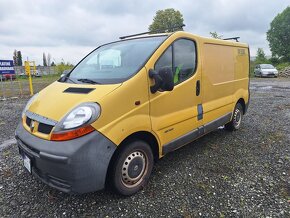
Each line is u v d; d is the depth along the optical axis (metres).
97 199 3.18
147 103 3.26
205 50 4.43
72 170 2.61
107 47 4.34
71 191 2.69
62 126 2.71
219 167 4.04
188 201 3.11
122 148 3.06
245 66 6.03
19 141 3.18
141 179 3.36
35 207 3.04
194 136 4.22
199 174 3.80
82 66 4.14
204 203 3.06
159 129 3.47
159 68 3.47
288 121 6.91
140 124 3.16
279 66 38.56
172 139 3.76
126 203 3.09
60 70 40.22
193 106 4.15
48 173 2.77
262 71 27.14
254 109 8.81
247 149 4.81
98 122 2.74
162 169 3.97
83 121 2.68
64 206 3.05
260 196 3.19
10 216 2.88
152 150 3.63
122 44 4.15
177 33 3.87
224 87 5.05
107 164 2.82
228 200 3.12
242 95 5.90
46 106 3.10
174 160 4.31
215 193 3.28
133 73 3.20
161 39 3.73
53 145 2.67
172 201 3.12
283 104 9.69
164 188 3.41
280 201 3.07
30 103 3.52
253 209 2.93
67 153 2.58
